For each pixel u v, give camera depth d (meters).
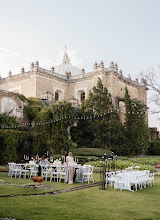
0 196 8.70
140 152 34.28
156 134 45.69
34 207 7.30
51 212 6.86
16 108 28.61
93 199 8.80
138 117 34.88
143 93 44.75
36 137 26.25
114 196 9.49
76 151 26.19
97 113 32.03
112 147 30.30
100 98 32.62
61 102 28.45
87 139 31.53
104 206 7.78
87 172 13.80
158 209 7.54
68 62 53.41
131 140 33.09
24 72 38.41
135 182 10.91
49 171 14.04
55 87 39.41
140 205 8.03
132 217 6.61
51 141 26.59
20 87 38.41
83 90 39.91
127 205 7.99
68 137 28.12
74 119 29.39
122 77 40.88
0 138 22.88
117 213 6.98
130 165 19.77
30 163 14.66
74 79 40.88
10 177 14.48
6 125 26.56
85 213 6.88
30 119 29.86
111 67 37.59
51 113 27.77
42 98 33.09
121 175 11.34
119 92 39.03
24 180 13.29
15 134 24.17
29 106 29.66
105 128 30.91
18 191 9.61
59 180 12.99
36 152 25.95
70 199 8.59
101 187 11.62
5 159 22.72
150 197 9.45
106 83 37.56
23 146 25.84
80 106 34.25
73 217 6.46
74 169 12.78
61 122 27.48
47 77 38.16
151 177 12.95
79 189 10.92
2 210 6.89
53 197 8.78
